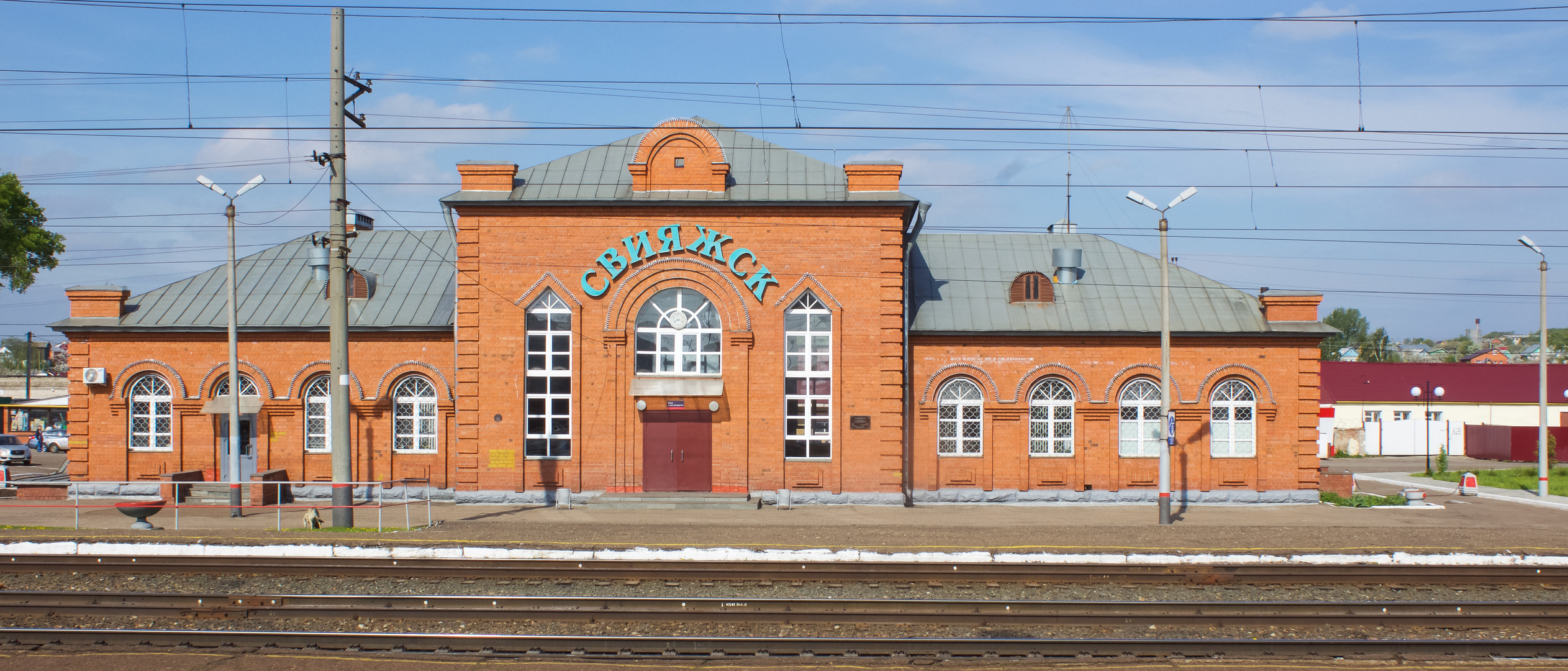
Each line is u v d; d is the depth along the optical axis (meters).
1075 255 28.25
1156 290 28.08
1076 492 26.33
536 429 24.98
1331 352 113.44
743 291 24.94
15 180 42.59
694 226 24.91
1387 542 18.89
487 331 24.88
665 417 24.97
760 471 24.80
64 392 71.00
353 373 27.08
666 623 13.09
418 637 12.11
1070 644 12.02
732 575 15.35
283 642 12.17
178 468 27.44
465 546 17.22
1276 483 26.44
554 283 24.88
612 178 25.80
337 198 20.11
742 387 24.84
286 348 27.36
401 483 26.84
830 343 25.09
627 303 24.89
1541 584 15.48
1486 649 12.05
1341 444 55.94
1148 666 11.53
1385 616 13.29
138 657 11.61
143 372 27.61
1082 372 26.53
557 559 16.09
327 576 15.59
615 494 24.55
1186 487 26.36
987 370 26.48
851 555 16.86
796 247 24.95
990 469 26.44
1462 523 22.31
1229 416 26.70
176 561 16.20
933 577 15.38
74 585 15.07
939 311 27.02
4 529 19.78
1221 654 11.98
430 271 29.05
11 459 47.06
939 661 11.65
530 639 12.06
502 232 24.95
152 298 28.41
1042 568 16.06
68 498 27.22
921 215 25.73
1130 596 14.72
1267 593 15.01
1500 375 58.91
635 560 16.53
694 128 25.20
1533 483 33.53
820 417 25.09
